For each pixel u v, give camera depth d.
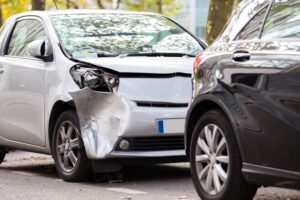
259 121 9.52
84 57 13.71
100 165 12.99
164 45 14.56
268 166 9.41
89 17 14.89
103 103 12.95
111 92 12.88
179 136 12.98
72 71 13.37
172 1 52.72
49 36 14.29
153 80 13.02
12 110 15.03
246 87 9.75
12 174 15.02
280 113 9.19
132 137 12.76
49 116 13.84
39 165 16.88
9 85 15.09
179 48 14.59
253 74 9.68
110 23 14.82
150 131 12.77
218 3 21.64
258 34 10.10
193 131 10.84
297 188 9.12
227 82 10.09
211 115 10.39
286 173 9.14
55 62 13.84
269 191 11.94
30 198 11.72
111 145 12.72
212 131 10.45
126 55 13.98
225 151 10.23
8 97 15.11
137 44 14.37
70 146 13.40
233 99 9.96
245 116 9.73
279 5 10.03
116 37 14.43
